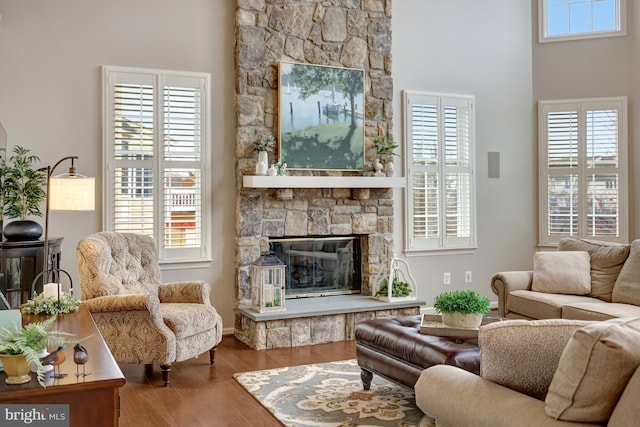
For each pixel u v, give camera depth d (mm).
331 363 4930
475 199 7195
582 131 7441
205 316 4699
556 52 7523
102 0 5539
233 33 5996
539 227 7547
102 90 5527
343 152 6266
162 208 5750
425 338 3543
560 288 5285
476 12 7211
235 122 5969
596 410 1833
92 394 2064
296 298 6238
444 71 7027
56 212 5426
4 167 4867
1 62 5223
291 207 6070
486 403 2088
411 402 3891
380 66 6453
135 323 4305
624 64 7336
